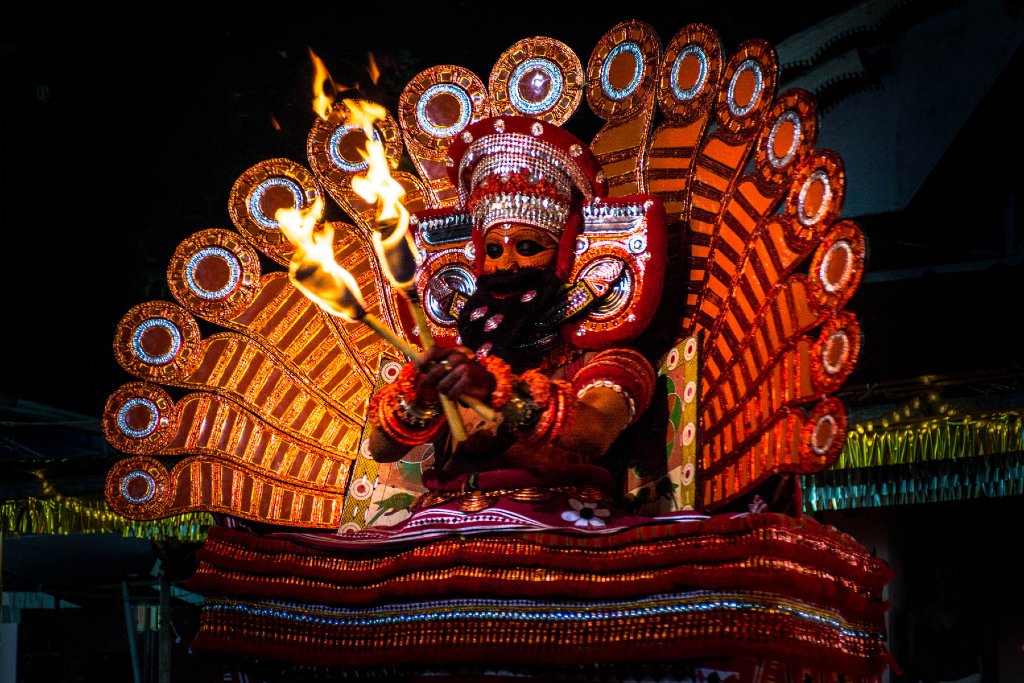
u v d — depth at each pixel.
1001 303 4.61
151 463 3.29
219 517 3.24
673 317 3.04
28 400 6.39
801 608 2.21
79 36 5.91
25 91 6.00
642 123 3.23
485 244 2.91
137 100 6.02
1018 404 3.80
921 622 4.72
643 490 2.84
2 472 5.20
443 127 3.50
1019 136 4.67
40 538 6.52
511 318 2.79
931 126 4.79
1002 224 4.81
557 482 2.61
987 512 4.88
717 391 2.89
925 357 4.54
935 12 4.70
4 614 6.71
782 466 2.48
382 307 3.41
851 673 2.34
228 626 2.66
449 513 2.51
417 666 2.42
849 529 5.03
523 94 3.40
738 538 2.17
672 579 2.20
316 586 2.57
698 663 2.23
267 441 3.32
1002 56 4.57
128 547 6.54
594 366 2.73
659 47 3.26
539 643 2.30
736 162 2.97
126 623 6.83
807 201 2.62
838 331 2.37
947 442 3.83
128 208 6.19
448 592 2.39
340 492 3.23
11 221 6.15
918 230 4.92
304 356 3.39
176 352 3.39
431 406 2.73
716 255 3.00
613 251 2.86
